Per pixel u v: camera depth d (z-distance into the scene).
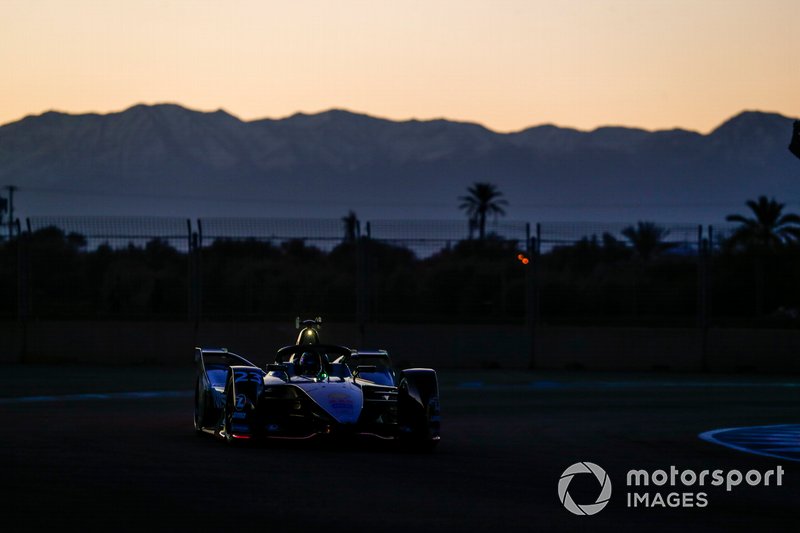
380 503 28.48
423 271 100.62
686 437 47.97
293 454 39.12
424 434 40.25
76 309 99.19
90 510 26.62
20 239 99.12
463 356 99.25
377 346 98.38
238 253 99.31
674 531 26.03
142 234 99.00
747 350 98.56
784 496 31.98
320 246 101.38
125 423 50.00
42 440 41.75
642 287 101.44
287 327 98.06
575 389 77.88
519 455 40.28
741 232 101.75
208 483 31.22
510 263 101.38
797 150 44.41
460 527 25.59
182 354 97.75
